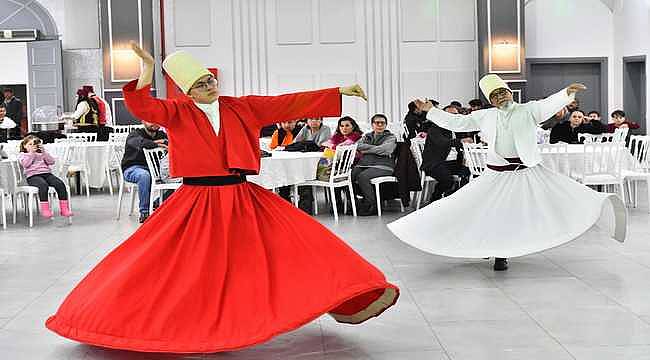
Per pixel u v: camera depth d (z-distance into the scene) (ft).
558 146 29.12
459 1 55.77
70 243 25.25
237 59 55.98
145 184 29.55
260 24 55.98
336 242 13.38
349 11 55.98
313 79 56.13
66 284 19.56
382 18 55.88
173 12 55.77
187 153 13.61
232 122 13.84
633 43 51.62
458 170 31.65
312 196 31.35
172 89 54.65
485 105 54.54
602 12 55.01
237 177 13.74
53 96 55.98
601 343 13.97
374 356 13.57
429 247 19.42
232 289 12.97
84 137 44.60
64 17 56.85
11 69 56.80
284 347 14.08
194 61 13.87
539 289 17.95
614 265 20.29
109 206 34.37
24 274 20.75
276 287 12.96
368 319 14.96
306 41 55.98
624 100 53.21
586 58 54.95
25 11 56.85
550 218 19.25
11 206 34.68
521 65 53.98
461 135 35.22
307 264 13.07
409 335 14.70
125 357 13.67
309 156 29.66
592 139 33.40
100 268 13.80
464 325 15.28
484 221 19.51
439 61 55.98
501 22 54.03
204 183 13.66
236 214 13.47
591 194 19.22
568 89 18.97
